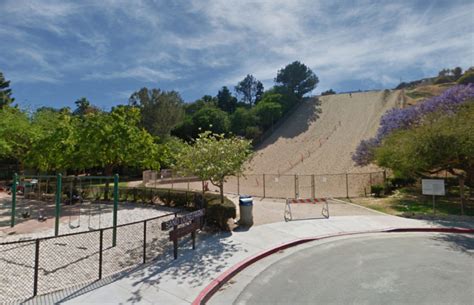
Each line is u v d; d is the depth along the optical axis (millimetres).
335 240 10016
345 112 64625
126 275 6688
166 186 28312
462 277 6496
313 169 36938
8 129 22328
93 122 18000
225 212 11094
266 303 5457
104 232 11273
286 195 23156
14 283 6566
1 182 29125
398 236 10469
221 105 82875
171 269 7074
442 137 13836
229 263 7508
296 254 8531
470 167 14805
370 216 13656
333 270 7109
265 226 11789
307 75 84375
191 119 55250
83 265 7801
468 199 17453
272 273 7039
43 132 21812
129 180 35094
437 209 14812
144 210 16031
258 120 62750
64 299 5422
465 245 9211
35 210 16031
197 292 5777
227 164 11688
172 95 59531
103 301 5352
